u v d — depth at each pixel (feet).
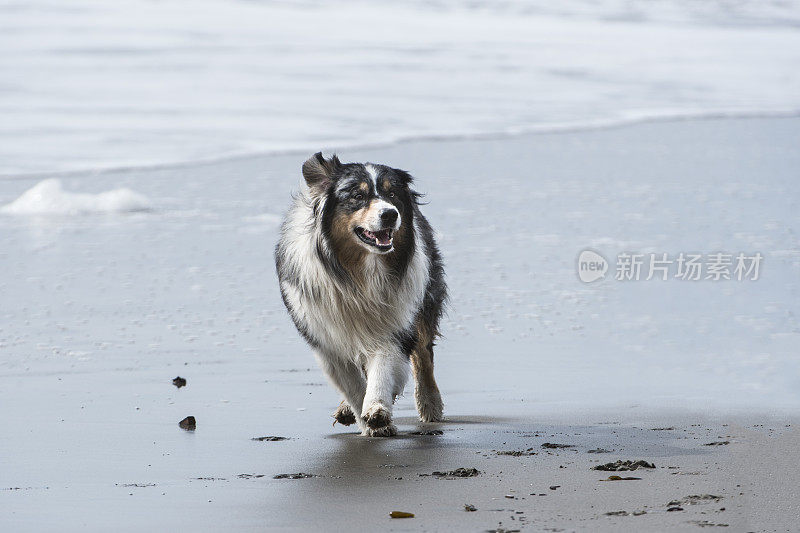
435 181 69.05
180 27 136.26
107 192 63.57
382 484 20.95
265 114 93.04
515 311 41.98
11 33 124.47
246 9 155.43
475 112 100.07
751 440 25.22
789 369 33.86
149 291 44.75
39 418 27.66
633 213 59.93
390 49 133.80
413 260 28.35
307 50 128.06
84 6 142.82
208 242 53.78
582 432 26.63
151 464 23.03
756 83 127.95
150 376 33.04
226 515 18.60
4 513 18.84
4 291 44.09
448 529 17.42
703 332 39.04
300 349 37.22
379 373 27.40
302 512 18.75
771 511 18.42
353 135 86.28
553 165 76.38
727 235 54.34
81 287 45.11
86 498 19.93
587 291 45.01
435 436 26.53
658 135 92.22
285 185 68.39
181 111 92.68
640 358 35.47
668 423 27.58
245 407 29.66
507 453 24.12
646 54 147.02
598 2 195.42
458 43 143.13
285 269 28.66
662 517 18.01
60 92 97.86
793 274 47.34
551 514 18.30
